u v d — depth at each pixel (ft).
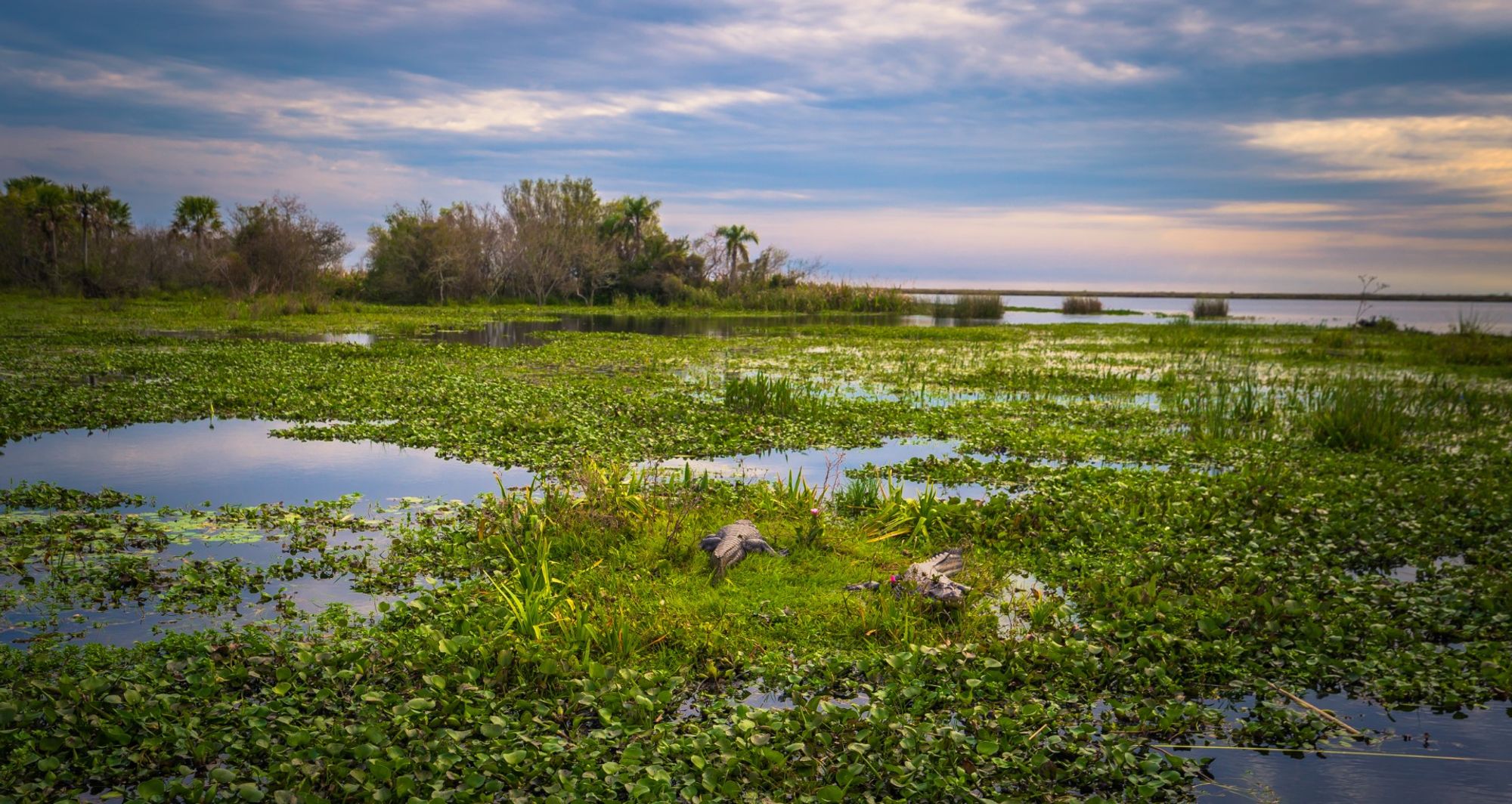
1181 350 100.22
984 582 25.04
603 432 45.57
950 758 16.12
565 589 23.11
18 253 179.93
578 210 218.59
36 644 20.13
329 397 55.77
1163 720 17.62
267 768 15.53
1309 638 21.36
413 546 27.58
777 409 52.75
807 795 14.93
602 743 16.31
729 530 26.84
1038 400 60.13
